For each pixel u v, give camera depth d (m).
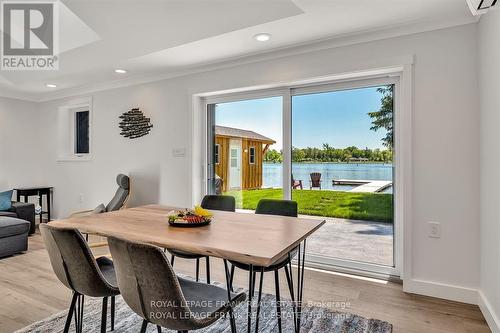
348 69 2.87
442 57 2.49
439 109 2.50
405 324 2.13
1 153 5.17
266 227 1.80
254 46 3.07
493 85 2.01
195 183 3.87
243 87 3.46
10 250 3.61
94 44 3.29
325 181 3.22
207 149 3.97
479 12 1.58
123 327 2.10
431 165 2.53
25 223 3.77
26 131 5.47
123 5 2.64
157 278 1.15
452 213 2.46
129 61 3.54
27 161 5.49
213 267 3.27
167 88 4.03
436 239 2.52
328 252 3.21
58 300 2.51
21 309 2.36
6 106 5.21
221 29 2.73
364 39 2.79
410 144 2.60
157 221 1.99
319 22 2.55
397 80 2.86
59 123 5.34
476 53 2.38
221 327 2.11
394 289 2.69
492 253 2.05
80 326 1.84
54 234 1.47
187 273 3.10
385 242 2.95
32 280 2.92
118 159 4.51
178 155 3.95
